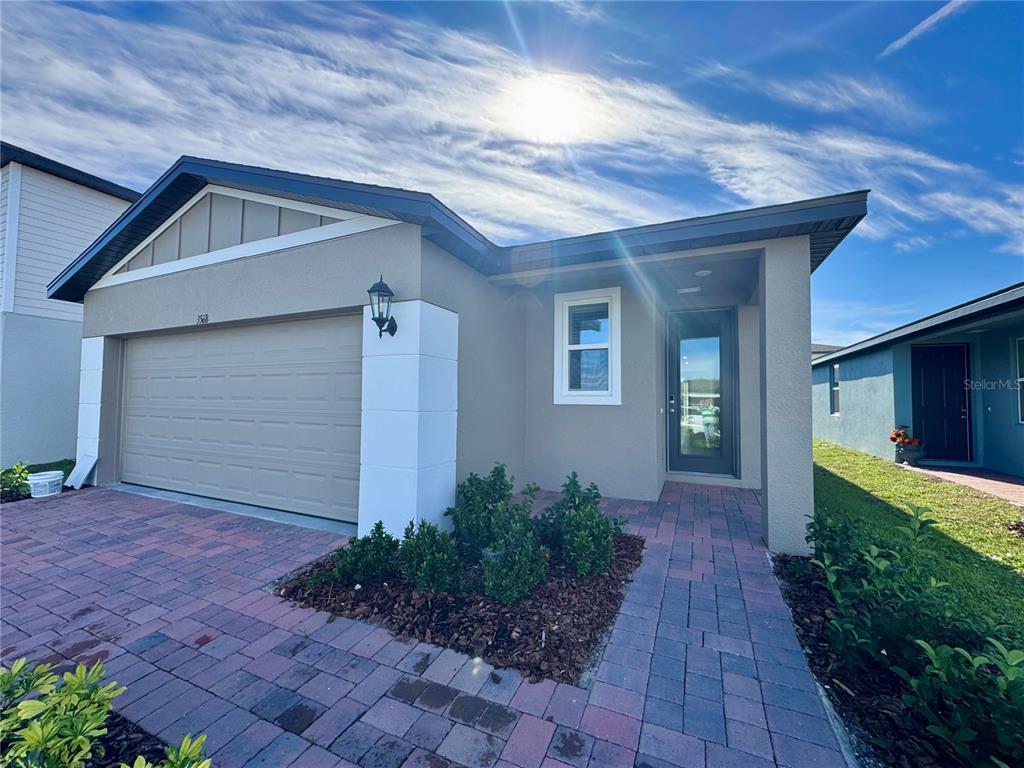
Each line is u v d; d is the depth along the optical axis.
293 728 1.97
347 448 4.83
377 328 4.31
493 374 5.55
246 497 5.54
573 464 6.20
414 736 1.93
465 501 4.40
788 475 3.97
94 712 1.50
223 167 4.79
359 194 4.01
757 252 4.21
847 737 1.89
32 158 8.32
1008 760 1.60
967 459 8.52
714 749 1.85
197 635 2.73
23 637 2.72
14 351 8.20
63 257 8.83
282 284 4.94
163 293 5.96
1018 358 7.42
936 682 1.89
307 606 3.06
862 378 10.38
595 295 6.13
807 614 2.90
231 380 5.69
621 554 3.89
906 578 2.49
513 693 2.20
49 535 4.55
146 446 6.56
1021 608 3.01
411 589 3.16
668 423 7.15
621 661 2.44
